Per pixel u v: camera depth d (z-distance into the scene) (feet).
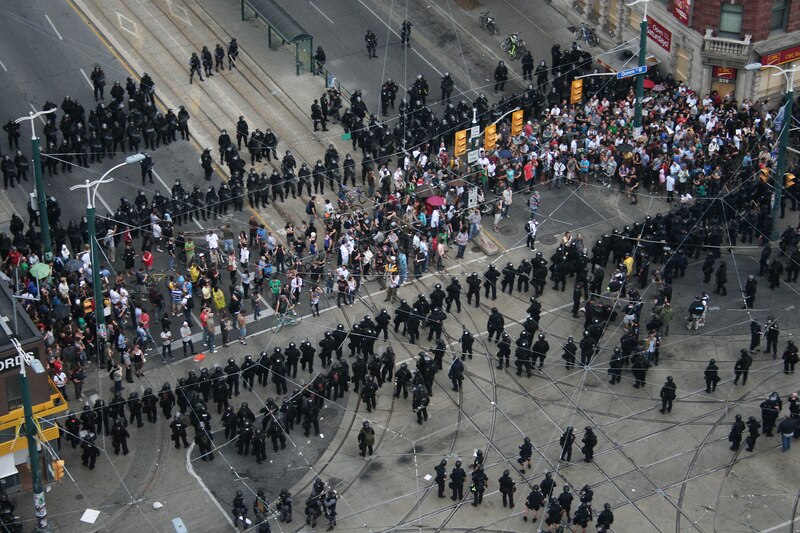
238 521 407.85
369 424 436.35
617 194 557.74
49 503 418.92
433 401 458.09
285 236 531.50
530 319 476.13
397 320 479.41
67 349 453.17
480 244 531.09
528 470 429.79
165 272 509.35
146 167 549.95
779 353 476.95
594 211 549.95
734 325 490.90
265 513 408.67
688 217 520.01
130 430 444.55
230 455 437.17
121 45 640.17
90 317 468.34
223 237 510.17
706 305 485.97
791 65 588.91
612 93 593.01
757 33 578.66
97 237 506.07
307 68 629.10
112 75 618.03
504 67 614.34
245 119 596.70
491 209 545.03
